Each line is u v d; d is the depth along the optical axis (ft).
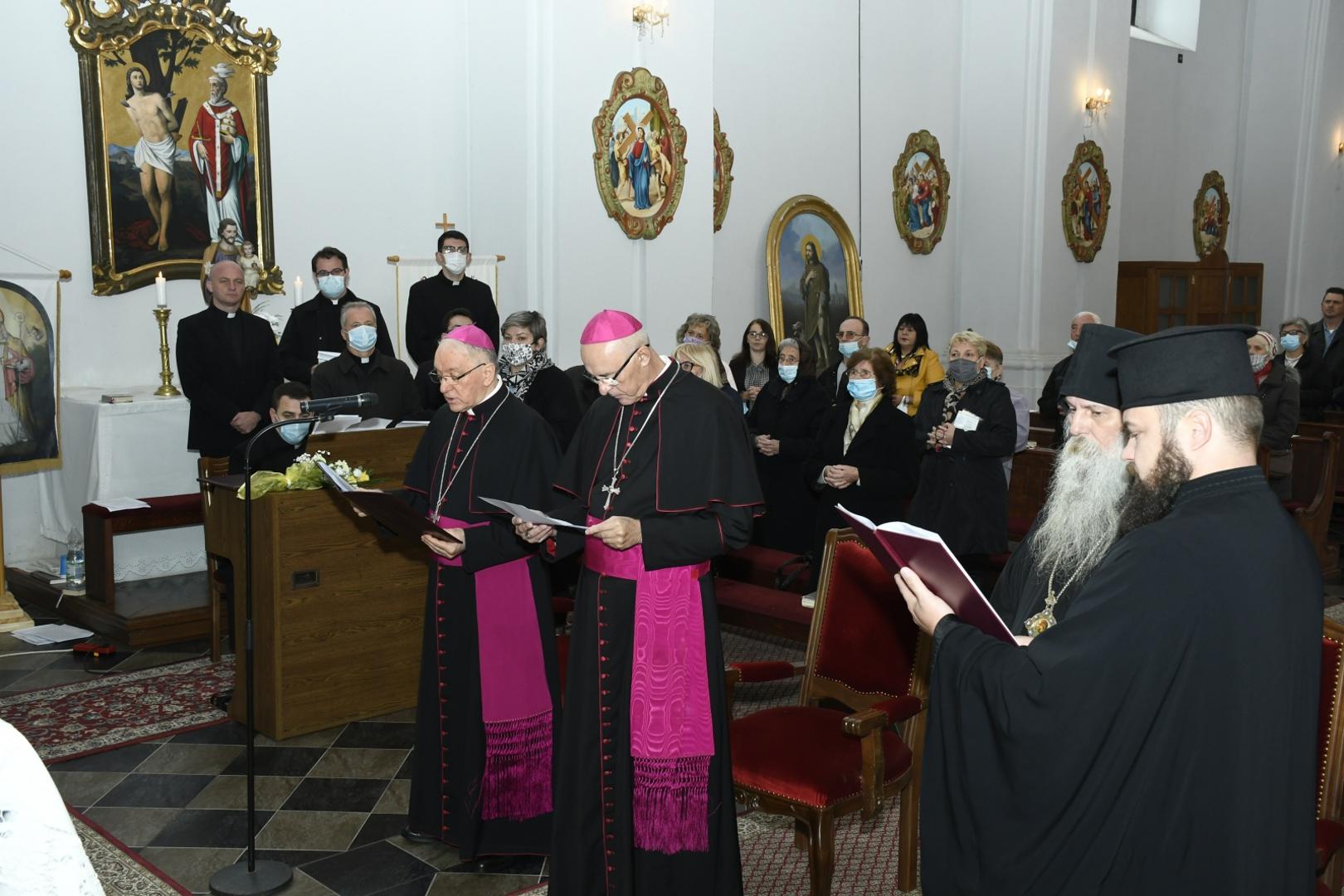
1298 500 26.96
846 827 14.14
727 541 10.52
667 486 10.57
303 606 16.44
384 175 29.14
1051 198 43.91
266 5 26.84
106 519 21.16
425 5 29.43
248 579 12.02
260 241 27.02
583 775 10.71
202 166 26.03
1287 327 34.06
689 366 19.63
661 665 10.47
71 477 24.21
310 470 16.35
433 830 13.12
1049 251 44.21
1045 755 6.23
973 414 20.84
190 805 14.35
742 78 36.65
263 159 26.89
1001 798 6.59
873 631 12.29
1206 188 55.21
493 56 29.40
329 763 15.66
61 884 3.60
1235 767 5.90
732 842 10.75
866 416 18.12
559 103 28.73
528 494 12.56
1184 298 51.78
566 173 29.04
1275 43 56.39
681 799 10.50
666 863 10.57
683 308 32.17
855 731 10.64
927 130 43.19
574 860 10.78
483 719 12.54
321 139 28.02
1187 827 6.02
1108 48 45.57
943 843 7.09
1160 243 53.01
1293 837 5.96
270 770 15.43
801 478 22.88
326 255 24.54
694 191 32.09
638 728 10.49
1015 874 6.51
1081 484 7.52
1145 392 6.39
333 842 13.41
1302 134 56.24
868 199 41.47
